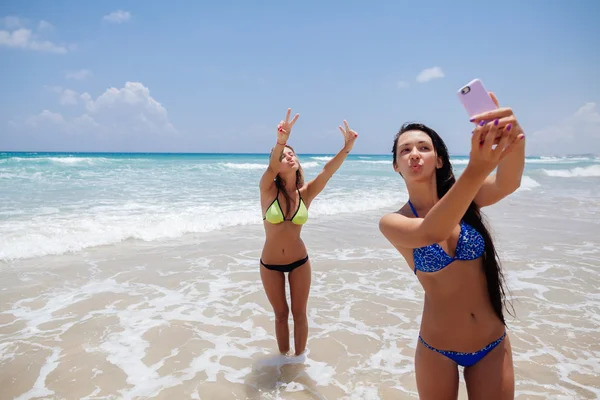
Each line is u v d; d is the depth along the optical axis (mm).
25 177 17484
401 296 5656
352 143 4258
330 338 4465
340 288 5930
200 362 3992
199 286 5969
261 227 9805
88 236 8148
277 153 3900
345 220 10836
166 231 8898
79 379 3678
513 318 4812
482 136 1503
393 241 2043
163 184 16688
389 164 37719
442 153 2322
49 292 5652
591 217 11344
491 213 12000
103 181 17031
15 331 4543
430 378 2291
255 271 6648
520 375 3631
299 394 3488
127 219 9609
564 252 7656
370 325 4777
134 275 6375
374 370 3854
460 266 2150
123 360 3998
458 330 2191
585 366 3793
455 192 1589
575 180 24609
